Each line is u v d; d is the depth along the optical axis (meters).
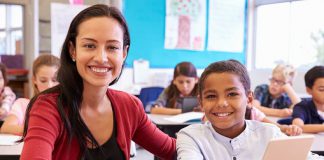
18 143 1.48
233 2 5.20
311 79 2.21
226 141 1.28
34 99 1.08
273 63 5.23
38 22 3.99
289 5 4.96
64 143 1.07
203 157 1.26
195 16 4.93
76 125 1.08
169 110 2.76
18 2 3.90
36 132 0.98
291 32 4.95
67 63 1.10
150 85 4.67
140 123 1.27
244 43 5.36
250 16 5.34
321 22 4.55
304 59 4.78
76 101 1.10
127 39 1.12
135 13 4.52
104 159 1.12
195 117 2.29
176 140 1.34
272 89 3.27
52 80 1.98
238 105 1.21
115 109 1.19
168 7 4.73
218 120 1.23
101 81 1.05
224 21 5.16
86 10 1.06
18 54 3.98
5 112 2.17
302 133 1.91
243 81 1.23
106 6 1.08
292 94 3.18
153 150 1.32
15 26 3.94
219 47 5.16
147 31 4.62
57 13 4.06
